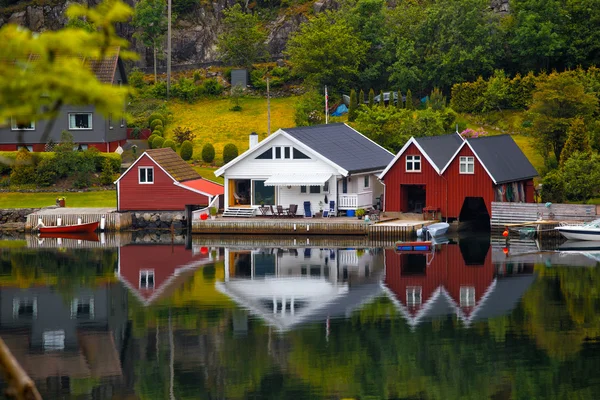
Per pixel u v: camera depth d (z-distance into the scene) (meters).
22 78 27.69
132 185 185.12
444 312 109.12
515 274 131.25
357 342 96.81
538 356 90.69
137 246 164.38
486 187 170.62
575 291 118.56
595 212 166.25
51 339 100.06
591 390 80.94
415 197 186.12
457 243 163.00
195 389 83.06
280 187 180.62
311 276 132.75
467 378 84.50
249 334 100.75
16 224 188.38
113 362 91.44
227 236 174.75
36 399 30.81
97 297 120.62
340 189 179.75
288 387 83.06
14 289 126.25
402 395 80.69
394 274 133.25
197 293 122.25
